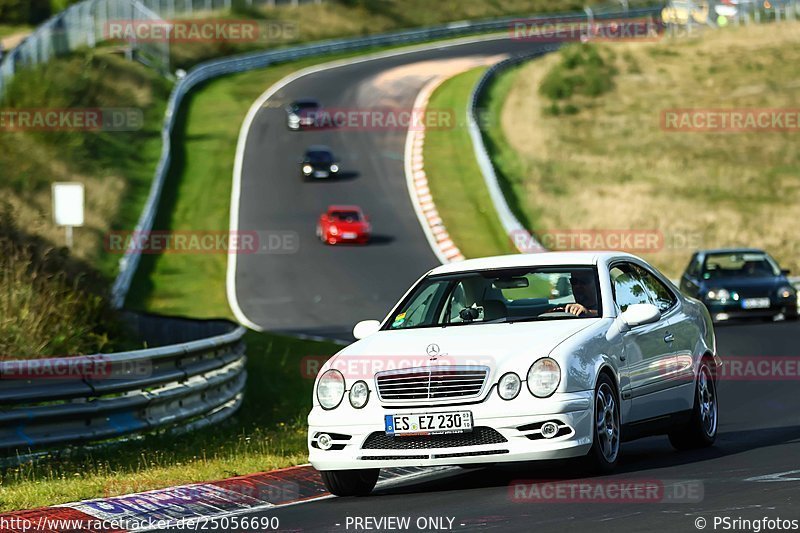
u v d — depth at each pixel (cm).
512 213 16712
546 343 3167
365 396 3180
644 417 3509
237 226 16612
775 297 9319
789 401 5381
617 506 2727
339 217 15700
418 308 3575
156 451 4222
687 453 3772
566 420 3067
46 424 4181
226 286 13462
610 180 19388
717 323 9494
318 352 8881
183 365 5134
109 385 4450
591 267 3559
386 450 3138
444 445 3117
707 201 18262
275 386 7275
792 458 3400
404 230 16438
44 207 13788
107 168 18050
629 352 3419
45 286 6247
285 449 4212
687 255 15050
